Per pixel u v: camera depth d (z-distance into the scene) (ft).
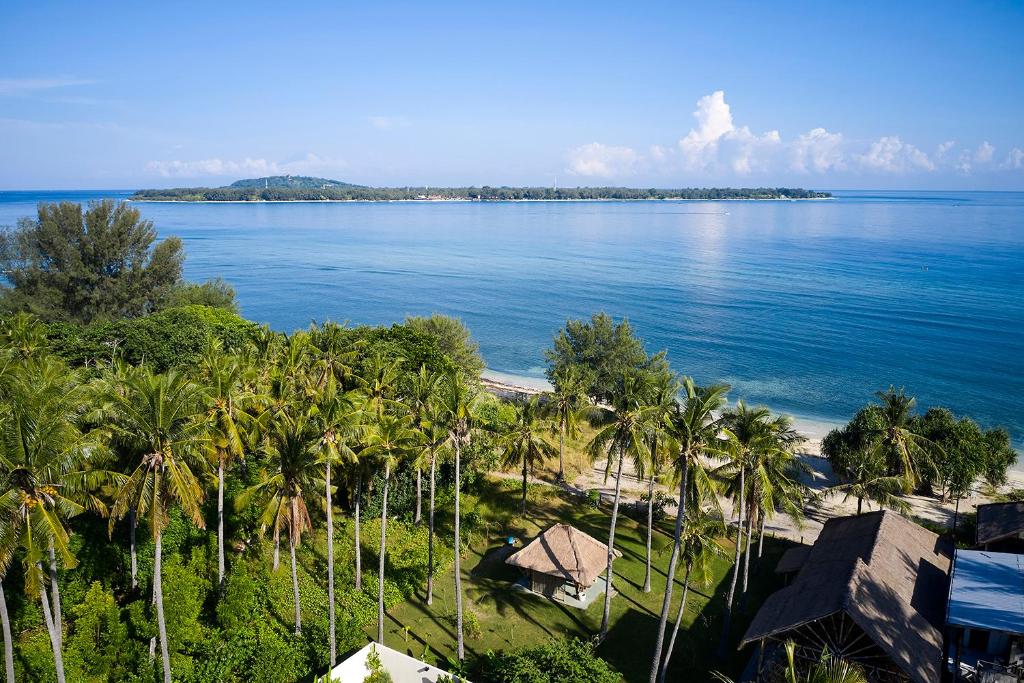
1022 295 610.65
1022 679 111.86
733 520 197.88
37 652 116.88
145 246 353.51
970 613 118.52
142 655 124.67
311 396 191.21
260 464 191.83
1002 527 151.74
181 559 154.61
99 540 149.48
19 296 323.78
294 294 650.84
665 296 624.59
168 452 111.45
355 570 162.81
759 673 119.14
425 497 196.85
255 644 133.28
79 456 100.58
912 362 406.62
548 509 203.72
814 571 135.54
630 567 172.24
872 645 112.78
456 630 143.84
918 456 205.16
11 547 93.40
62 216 330.34
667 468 230.27
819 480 242.17
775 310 556.92
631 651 139.23
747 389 361.10
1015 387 360.89
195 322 292.40
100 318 324.19
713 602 156.15
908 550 144.25
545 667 119.24
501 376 403.95
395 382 195.31
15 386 105.60
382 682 124.26
